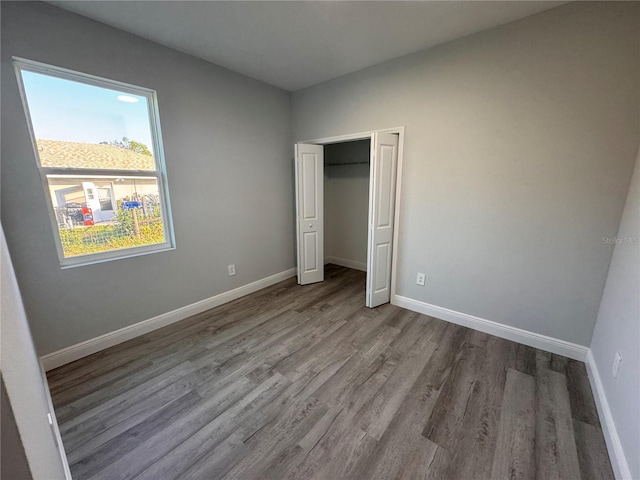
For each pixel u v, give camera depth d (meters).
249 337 2.52
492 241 2.43
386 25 2.16
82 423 1.61
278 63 2.85
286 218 3.95
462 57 2.35
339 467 1.35
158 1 1.85
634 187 1.71
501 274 2.42
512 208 2.29
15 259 1.87
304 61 2.79
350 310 3.07
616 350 1.58
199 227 2.93
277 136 3.64
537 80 2.06
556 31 1.94
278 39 2.37
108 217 2.35
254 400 1.78
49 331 2.05
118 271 2.38
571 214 2.05
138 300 2.53
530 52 2.05
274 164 3.66
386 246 3.07
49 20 1.89
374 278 3.04
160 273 2.66
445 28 2.20
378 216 2.93
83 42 2.04
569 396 1.79
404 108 2.75
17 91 1.82
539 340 2.31
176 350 2.32
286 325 2.74
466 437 1.51
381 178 2.85
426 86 2.58
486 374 2.00
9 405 0.36
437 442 1.48
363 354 2.26
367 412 1.68
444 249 2.72
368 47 2.50
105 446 1.47
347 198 4.63
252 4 1.89
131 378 1.99
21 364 0.55
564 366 2.08
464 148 2.45
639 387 1.22
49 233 2.01
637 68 1.74
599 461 1.38
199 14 2.00
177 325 2.75
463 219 2.56
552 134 2.05
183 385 1.92
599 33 1.81
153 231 2.65
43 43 1.88
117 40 2.20
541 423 1.59
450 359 2.18
